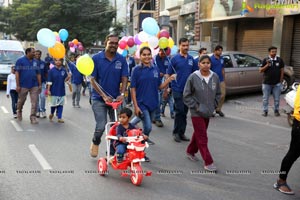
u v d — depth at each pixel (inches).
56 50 272.7
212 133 326.3
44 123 358.6
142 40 304.8
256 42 676.7
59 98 362.0
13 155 245.8
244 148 276.8
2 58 661.9
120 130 204.1
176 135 291.4
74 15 1202.6
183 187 194.9
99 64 220.4
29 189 187.9
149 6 1230.3
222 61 399.2
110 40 216.5
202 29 813.9
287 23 599.2
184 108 284.5
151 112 249.3
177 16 935.0
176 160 241.8
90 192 185.6
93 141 232.7
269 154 261.3
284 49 605.9
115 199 177.8
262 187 196.5
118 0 1469.0
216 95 224.4
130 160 197.3
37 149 261.1
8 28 1712.6
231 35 732.7
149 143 279.3
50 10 1196.5
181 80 280.4
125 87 225.6
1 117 385.1
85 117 395.2
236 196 183.9
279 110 436.5
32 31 1286.9
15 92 379.6
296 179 209.9
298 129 180.1
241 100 514.0
